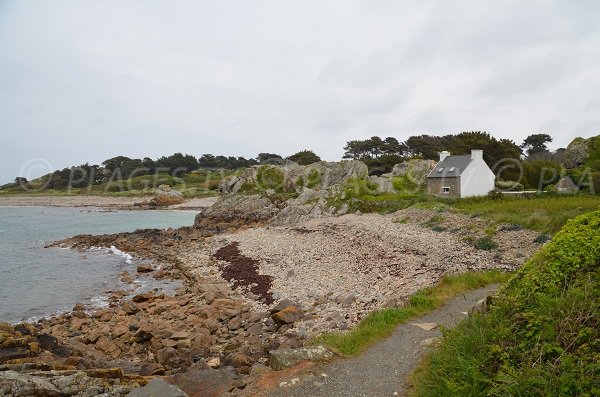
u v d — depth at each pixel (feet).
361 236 110.42
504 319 23.57
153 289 86.33
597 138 179.11
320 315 53.78
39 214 286.87
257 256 105.91
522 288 24.72
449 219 110.52
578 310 20.81
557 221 81.10
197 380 30.99
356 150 413.39
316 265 86.94
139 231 170.09
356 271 76.54
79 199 406.00
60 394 29.40
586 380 17.04
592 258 23.43
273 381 27.81
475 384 20.07
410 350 31.37
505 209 110.11
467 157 171.42
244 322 57.52
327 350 32.22
